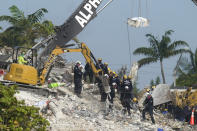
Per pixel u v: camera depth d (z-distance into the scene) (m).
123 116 81.56
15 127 51.03
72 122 66.38
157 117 91.31
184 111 93.12
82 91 91.88
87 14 95.38
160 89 98.12
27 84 80.19
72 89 91.06
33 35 159.62
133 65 108.06
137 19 77.75
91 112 77.75
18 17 159.75
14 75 78.69
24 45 155.88
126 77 84.81
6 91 53.00
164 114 95.44
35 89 80.44
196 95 95.56
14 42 156.75
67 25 94.56
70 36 94.62
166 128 80.75
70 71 112.44
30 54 89.56
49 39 94.31
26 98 72.19
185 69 166.12
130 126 73.88
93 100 86.06
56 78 104.06
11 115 51.38
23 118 52.44
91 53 90.44
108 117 77.75
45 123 54.16
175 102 95.50
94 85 94.31
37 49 92.69
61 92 87.12
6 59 103.56
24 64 83.25
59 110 68.81
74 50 90.25
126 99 83.62
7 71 79.38
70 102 80.12
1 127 49.09
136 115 85.88
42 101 70.12
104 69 90.25
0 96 52.69
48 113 67.69
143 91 102.06
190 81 158.62
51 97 80.62
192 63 167.25
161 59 175.00
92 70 89.81
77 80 86.69
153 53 176.12
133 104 92.56
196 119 93.50
